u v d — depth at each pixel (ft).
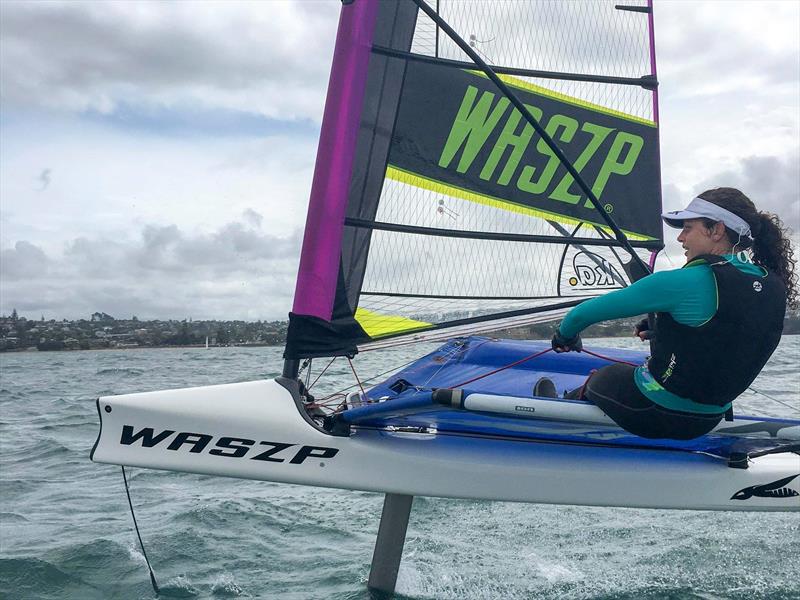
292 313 9.82
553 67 11.48
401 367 12.35
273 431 9.61
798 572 11.95
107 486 18.01
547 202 11.39
